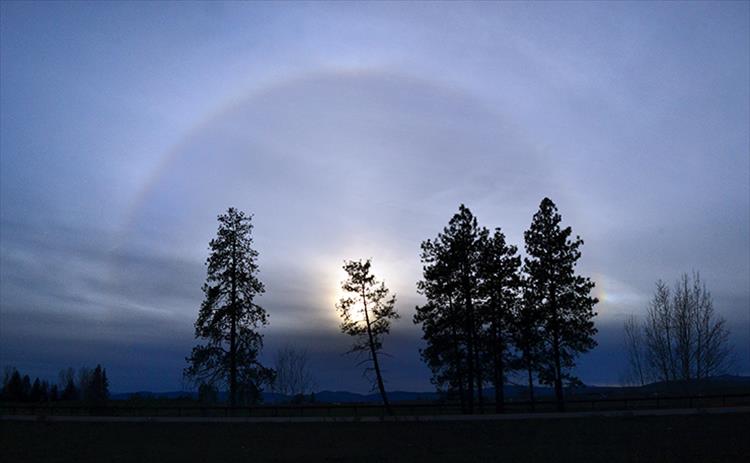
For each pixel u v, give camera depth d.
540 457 28.06
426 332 54.25
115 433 42.06
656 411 44.56
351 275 53.78
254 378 55.25
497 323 55.00
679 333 59.12
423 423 44.66
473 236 55.47
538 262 53.66
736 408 44.84
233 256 56.38
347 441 36.75
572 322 51.66
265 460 29.41
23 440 38.31
